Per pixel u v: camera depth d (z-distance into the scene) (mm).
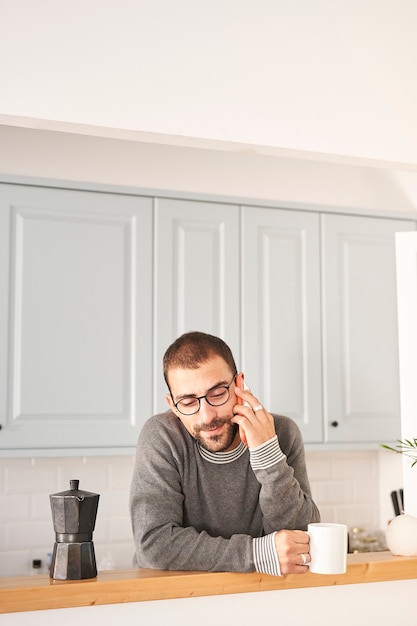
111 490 3355
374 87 2121
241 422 1771
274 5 2035
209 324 3082
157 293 3004
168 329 3012
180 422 1918
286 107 2025
